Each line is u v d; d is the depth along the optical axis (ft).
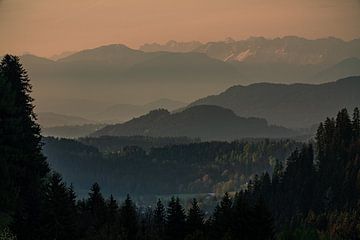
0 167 339.98
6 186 338.54
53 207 283.79
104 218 355.97
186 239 314.35
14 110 360.48
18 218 282.36
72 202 347.15
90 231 307.99
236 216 341.21
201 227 355.97
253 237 336.90
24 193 354.54
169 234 353.72
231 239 315.58
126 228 319.27
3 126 355.15
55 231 279.28
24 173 359.66
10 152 351.46
